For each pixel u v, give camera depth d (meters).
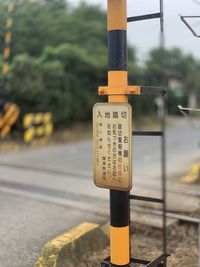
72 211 6.33
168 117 30.73
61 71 17.03
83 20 21.31
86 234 4.38
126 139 3.14
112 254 3.36
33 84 15.04
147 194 7.36
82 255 4.28
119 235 3.31
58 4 18.08
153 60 24.33
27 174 9.09
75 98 19.08
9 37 11.32
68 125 19.00
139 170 9.98
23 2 12.13
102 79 20.52
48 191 7.55
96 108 3.29
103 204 6.81
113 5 3.19
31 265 4.23
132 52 23.38
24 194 7.25
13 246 4.73
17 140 15.09
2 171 9.38
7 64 12.91
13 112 14.94
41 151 13.16
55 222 5.71
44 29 16.55
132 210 6.30
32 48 16.06
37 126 15.62
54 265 3.80
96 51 20.69
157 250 4.80
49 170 9.60
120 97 3.21
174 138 18.00
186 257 4.49
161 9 3.27
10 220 5.70
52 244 3.98
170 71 29.80
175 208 6.43
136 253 4.62
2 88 14.37
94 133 3.32
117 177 3.22
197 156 12.38
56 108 17.19
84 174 9.23
